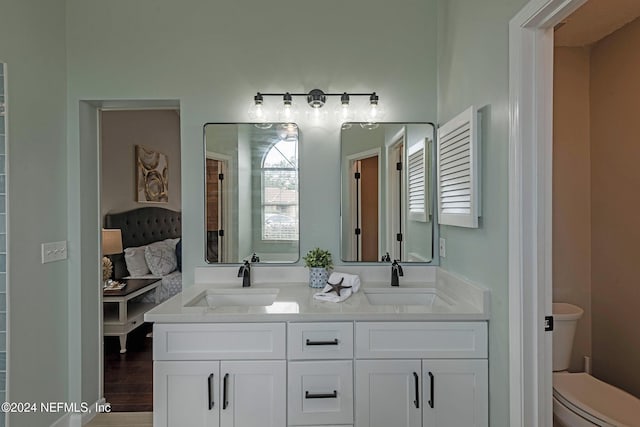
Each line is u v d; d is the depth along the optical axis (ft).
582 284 7.69
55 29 7.12
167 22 7.62
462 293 6.12
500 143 4.96
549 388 4.55
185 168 7.66
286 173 7.76
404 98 7.76
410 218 7.79
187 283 7.67
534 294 4.51
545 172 4.50
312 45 7.73
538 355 4.52
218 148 7.70
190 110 7.64
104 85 7.52
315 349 5.58
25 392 6.23
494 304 5.25
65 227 7.34
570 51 7.68
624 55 6.91
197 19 7.66
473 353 5.53
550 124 4.49
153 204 16.40
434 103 7.73
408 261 7.75
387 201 7.75
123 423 7.48
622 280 6.98
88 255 7.72
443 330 5.56
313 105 7.57
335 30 7.74
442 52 7.34
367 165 7.77
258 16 7.70
